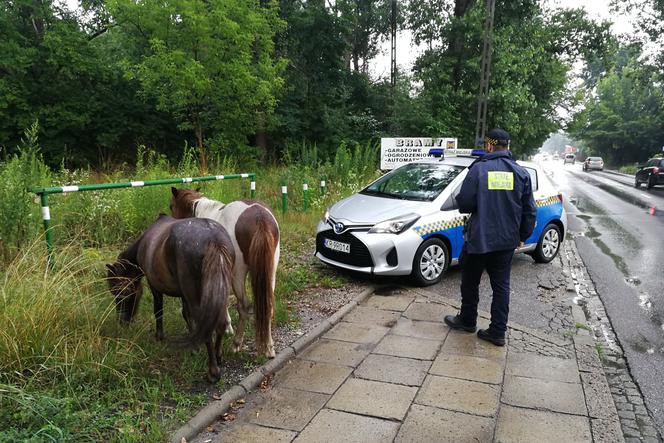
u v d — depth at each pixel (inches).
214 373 144.0
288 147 795.4
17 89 652.1
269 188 496.1
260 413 134.5
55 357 134.8
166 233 145.9
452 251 260.1
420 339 185.6
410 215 243.3
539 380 155.6
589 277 288.5
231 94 615.8
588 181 1234.6
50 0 708.7
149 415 127.3
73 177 392.2
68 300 159.3
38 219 243.4
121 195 304.7
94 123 714.2
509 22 843.4
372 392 145.9
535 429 128.8
